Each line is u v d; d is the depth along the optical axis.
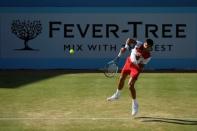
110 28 48.62
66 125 24.33
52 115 26.75
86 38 48.81
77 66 48.81
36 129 23.45
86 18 48.62
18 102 30.61
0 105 29.62
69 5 48.56
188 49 48.72
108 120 25.48
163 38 48.59
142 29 48.59
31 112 27.55
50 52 48.94
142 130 23.33
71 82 39.16
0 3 48.66
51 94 33.59
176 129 23.53
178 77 42.59
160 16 48.47
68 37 48.88
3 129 23.42
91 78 41.47
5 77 42.38
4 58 48.97
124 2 48.41
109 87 36.53
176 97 32.56
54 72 46.22
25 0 48.59
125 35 48.62
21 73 45.44
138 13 48.47
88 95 33.22
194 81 40.09
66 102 30.64
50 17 48.75
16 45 48.97
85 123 24.78
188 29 48.59
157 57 48.75
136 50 26.48
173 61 48.81
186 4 48.34
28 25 48.88
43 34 48.88
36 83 38.59
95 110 28.12
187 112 27.64
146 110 28.17
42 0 48.56
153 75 43.97
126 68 26.97
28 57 48.91
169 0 48.31
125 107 29.00
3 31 48.88
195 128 23.73
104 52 48.88
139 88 36.31
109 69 42.41
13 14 48.78
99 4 48.50
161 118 26.03
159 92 34.56
